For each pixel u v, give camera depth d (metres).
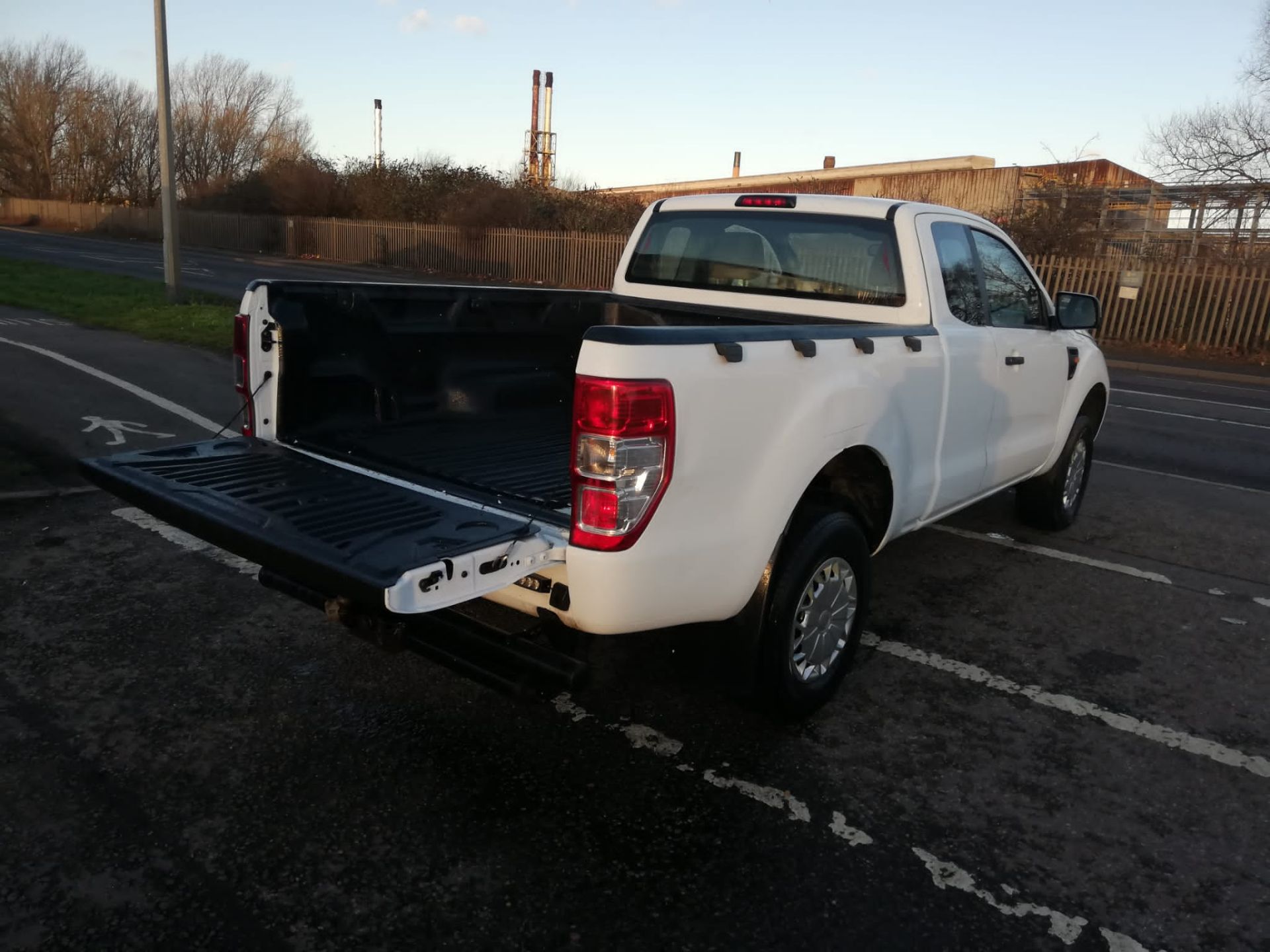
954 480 4.52
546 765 3.32
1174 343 18.83
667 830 2.99
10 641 4.04
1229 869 2.91
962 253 4.67
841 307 4.49
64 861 2.72
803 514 3.44
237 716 3.55
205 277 24.59
